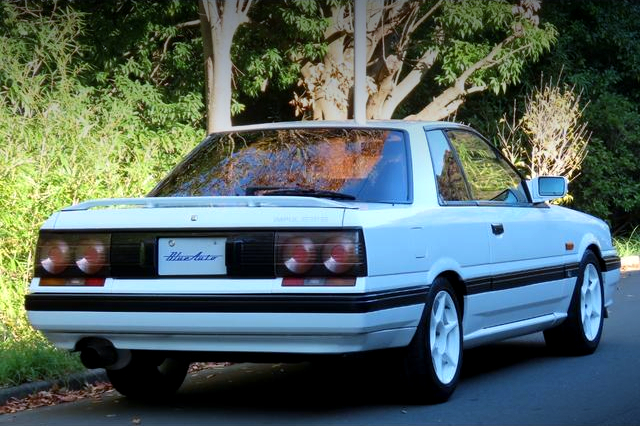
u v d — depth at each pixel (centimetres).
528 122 2152
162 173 1398
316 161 794
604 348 1070
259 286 676
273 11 1908
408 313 714
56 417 761
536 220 925
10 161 1148
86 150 1231
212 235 692
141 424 728
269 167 802
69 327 719
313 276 671
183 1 1933
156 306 691
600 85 2528
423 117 2098
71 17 1661
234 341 691
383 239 693
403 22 2127
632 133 2473
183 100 1836
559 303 969
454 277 791
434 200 782
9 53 1473
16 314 1066
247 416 748
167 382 832
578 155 2219
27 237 1138
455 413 745
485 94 2431
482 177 877
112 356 728
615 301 1520
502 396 809
